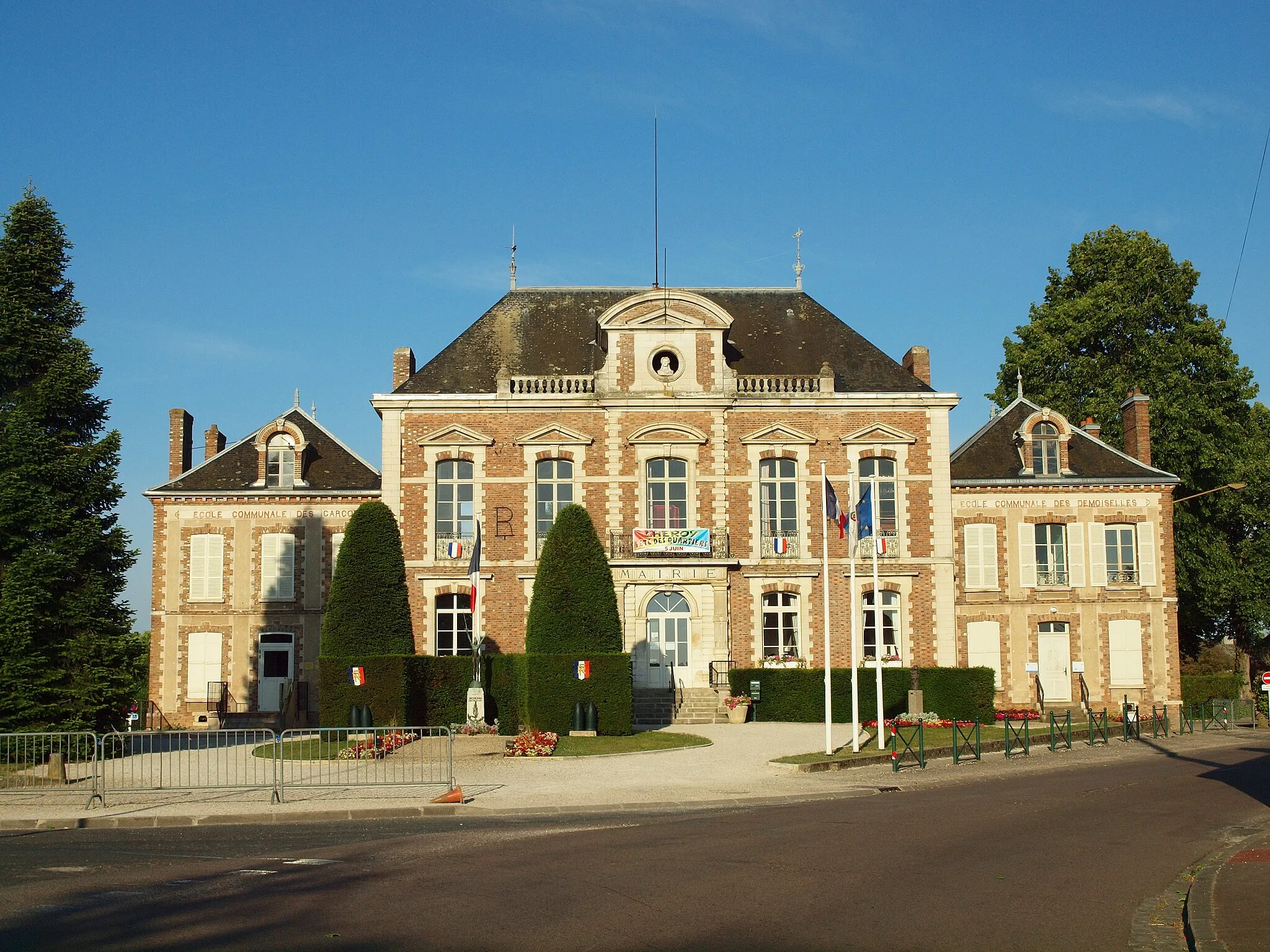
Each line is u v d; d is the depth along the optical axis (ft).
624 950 35.17
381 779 81.71
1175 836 56.80
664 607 135.23
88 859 52.21
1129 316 175.11
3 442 104.99
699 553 134.51
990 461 152.05
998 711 138.72
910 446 138.51
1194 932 35.88
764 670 129.70
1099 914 40.34
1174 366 171.94
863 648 135.95
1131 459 153.28
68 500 106.22
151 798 74.59
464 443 136.87
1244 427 174.29
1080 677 146.92
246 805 70.69
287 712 139.74
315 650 144.77
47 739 82.38
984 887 44.39
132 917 39.81
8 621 101.60
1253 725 143.74
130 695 106.32
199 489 146.61
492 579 135.23
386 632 114.01
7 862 51.47
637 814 68.13
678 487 137.59
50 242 111.65
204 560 146.00
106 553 107.55
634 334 138.51
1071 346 179.73
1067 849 52.80
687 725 124.67
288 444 148.15
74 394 107.96
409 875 46.91
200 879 46.68
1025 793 74.23
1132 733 121.90
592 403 137.39
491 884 44.83
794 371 143.64
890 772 88.43
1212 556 163.53
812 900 41.96
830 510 99.45
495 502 136.46
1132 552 149.18
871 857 50.55
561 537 115.34
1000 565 148.46
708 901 41.78
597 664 110.32
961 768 91.30
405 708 110.52
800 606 135.85
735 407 137.90
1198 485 167.73
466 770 87.30
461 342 145.89
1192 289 177.68
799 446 137.90
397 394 138.10
